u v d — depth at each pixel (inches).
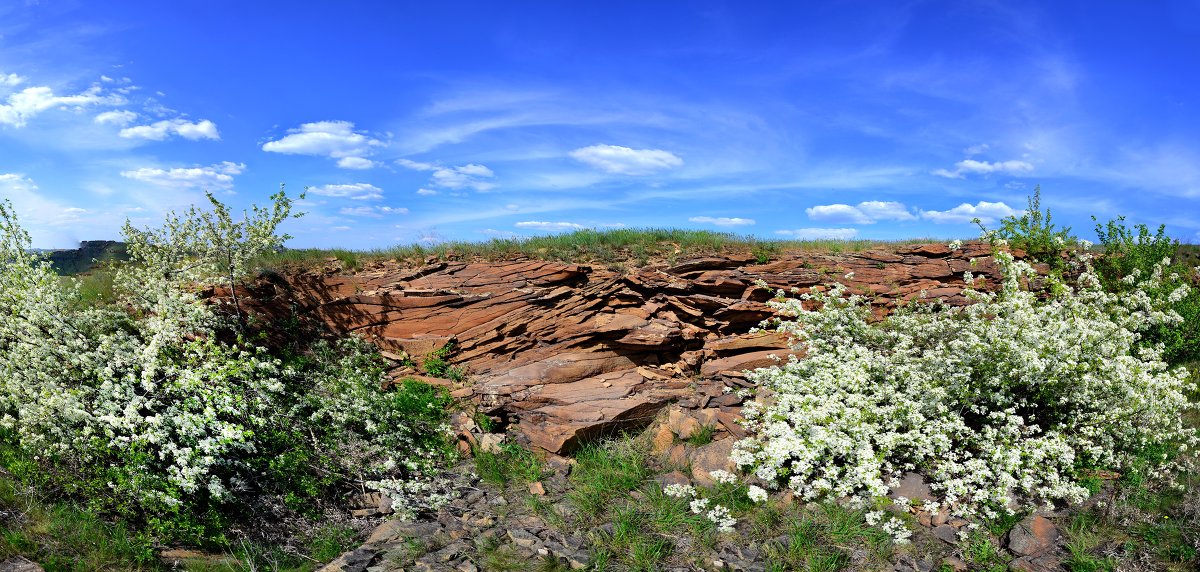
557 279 446.0
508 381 387.2
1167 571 223.5
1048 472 276.8
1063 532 251.9
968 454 291.1
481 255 505.4
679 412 356.8
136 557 224.7
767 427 323.9
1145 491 271.1
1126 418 315.3
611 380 389.1
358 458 319.6
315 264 478.6
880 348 402.3
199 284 407.2
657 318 434.3
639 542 250.7
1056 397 329.1
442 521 275.0
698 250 515.5
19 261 351.6
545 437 339.6
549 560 238.4
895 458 301.0
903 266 523.2
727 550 247.3
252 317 403.5
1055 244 551.2
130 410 259.4
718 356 428.8
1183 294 393.1
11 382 286.0
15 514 235.3
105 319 365.7
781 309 442.9
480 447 335.3
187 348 326.3
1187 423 345.7
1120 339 350.9
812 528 258.7
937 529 257.4
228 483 283.3
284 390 344.5
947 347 377.4
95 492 254.2
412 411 362.3
